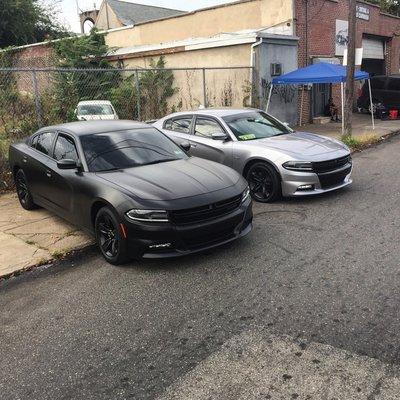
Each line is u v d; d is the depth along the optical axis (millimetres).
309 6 18719
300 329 3660
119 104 16625
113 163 5699
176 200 4824
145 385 3098
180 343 3572
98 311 4176
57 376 3258
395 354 3273
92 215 5445
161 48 19094
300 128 17750
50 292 4637
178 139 8594
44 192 6621
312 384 3002
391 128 16938
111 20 34281
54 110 13203
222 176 5484
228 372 3180
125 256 4988
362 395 2875
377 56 26672
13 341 3756
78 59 21266
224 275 4762
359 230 5957
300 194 7191
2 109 11023
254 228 6246
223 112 8547
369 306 3957
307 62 19094
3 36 34531
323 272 4703
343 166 7531
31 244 5945
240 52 16828
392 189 8078
